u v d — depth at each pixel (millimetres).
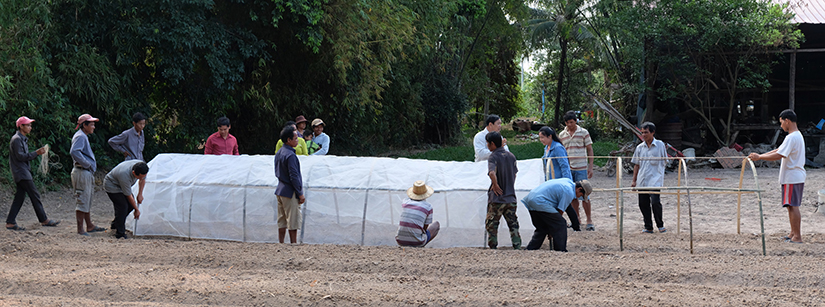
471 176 7684
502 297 4309
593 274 5090
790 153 6824
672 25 16672
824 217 9250
